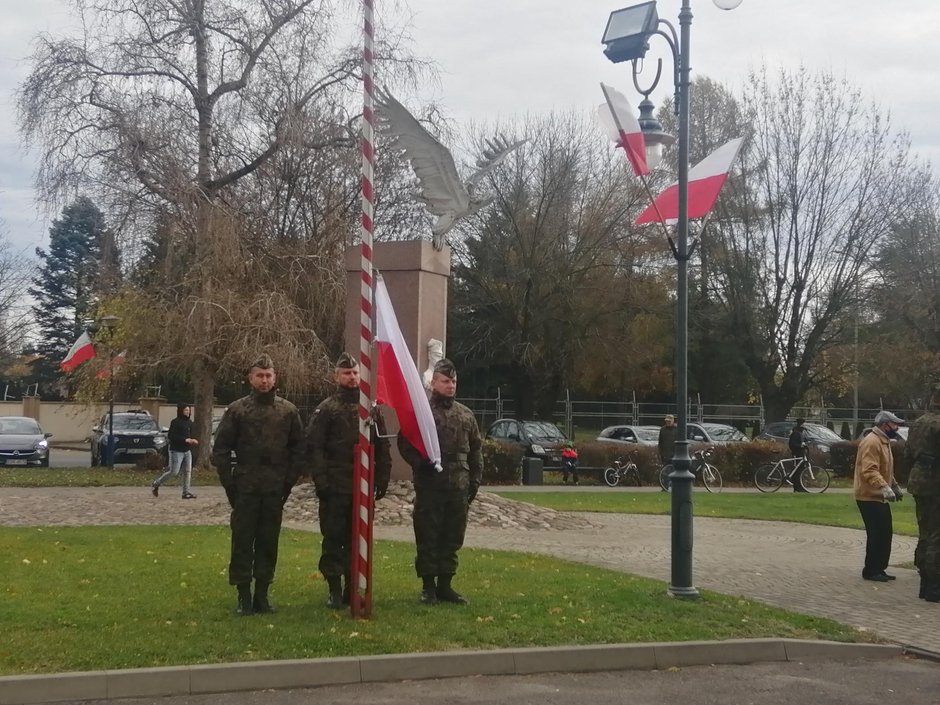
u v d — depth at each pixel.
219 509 16.45
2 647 6.61
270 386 7.80
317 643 6.93
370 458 7.79
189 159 24.56
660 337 44.78
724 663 7.49
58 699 5.97
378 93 14.48
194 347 23.83
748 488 27.84
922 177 39.69
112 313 26.66
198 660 6.48
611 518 17.81
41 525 14.51
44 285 66.56
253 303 24.11
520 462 27.52
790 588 10.49
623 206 42.62
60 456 39.16
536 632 7.53
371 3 8.09
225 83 25.27
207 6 25.11
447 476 8.30
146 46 24.75
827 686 6.89
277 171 25.81
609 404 40.81
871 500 11.11
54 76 24.09
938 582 9.91
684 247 9.38
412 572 10.05
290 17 25.20
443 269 16.34
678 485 9.25
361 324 7.82
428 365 15.94
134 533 13.11
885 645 7.96
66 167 24.14
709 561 12.41
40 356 66.44
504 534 14.28
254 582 8.66
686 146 9.45
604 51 10.03
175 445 19.06
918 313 40.91
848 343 42.06
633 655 7.25
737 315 41.50
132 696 6.11
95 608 7.88
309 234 26.16
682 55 9.52
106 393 28.62
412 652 6.86
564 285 42.84
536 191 43.19
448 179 15.42
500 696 6.37
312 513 15.27
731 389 47.09
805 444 27.75
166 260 24.44
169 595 8.53
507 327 44.66
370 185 7.92
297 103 25.05
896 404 49.81
